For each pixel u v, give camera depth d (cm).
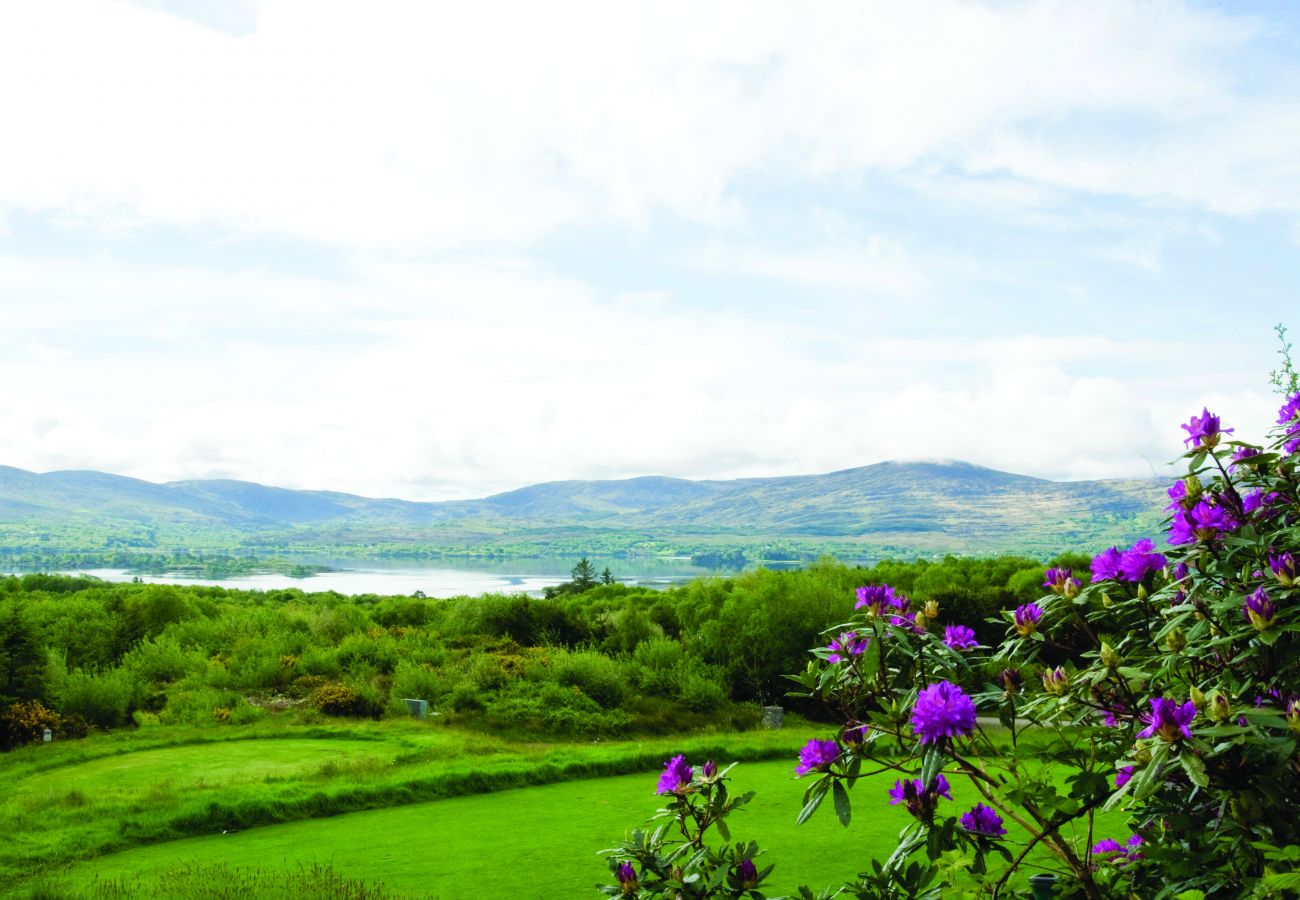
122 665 2664
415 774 1516
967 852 341
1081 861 317
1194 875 283
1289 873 239
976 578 3600
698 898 354
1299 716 246
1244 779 267
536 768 1573
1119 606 324
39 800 1319
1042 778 314
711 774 386
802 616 3055
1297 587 268
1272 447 314
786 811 1202
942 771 309
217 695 2397
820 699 352
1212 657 305
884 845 1003
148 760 1781
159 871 1016
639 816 1278
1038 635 328
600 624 3638
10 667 2127
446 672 2723
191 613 3494
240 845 1162
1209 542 301
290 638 3072
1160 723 250
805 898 373
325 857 1081
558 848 1098
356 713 2411
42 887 942
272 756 1820
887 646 325
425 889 936
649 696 2805
